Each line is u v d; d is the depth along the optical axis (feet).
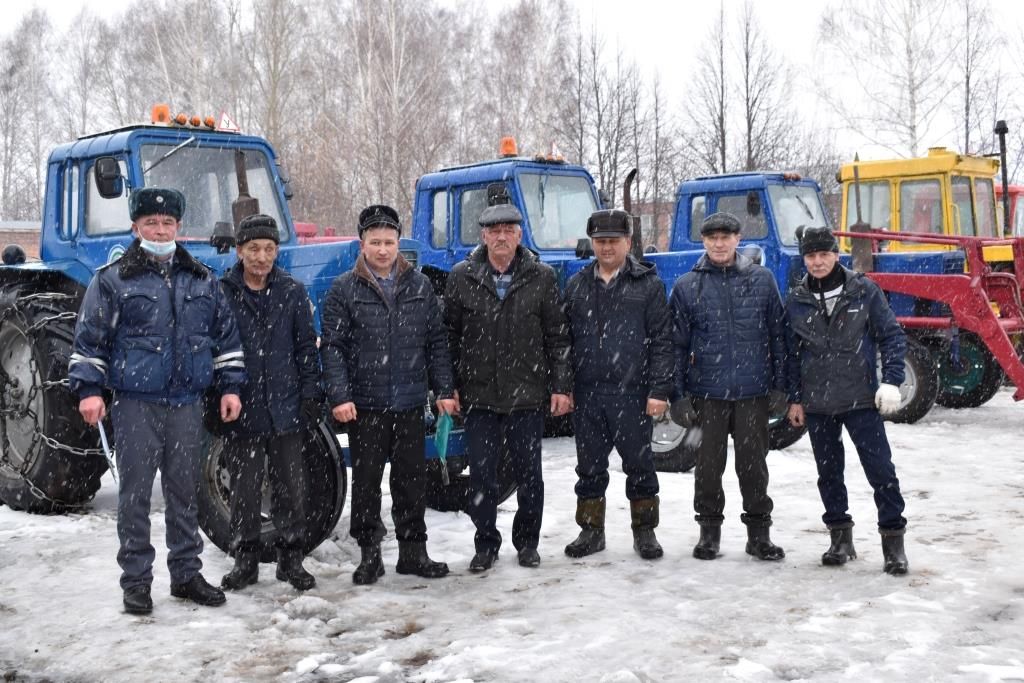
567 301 16.07
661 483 22.20
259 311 14.32
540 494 15.65
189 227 19.71
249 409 14.25
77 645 12.24
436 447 17.31
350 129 86.17
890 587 14.01
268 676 11.23
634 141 88.63
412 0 94.12
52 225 21.11
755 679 10.78
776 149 85.81
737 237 15.76
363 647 12.10
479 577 15.03
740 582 14.43
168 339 13.29
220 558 16.24
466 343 15.46
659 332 15.69
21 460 20.34
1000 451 25.38
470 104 95.61
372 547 14.84
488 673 11.09
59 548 16.96
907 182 36.76
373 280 14.76
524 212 27.35
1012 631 12.17
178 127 20.16
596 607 13.30
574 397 16.11
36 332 19.62
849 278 14.99
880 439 14.84
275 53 93.81
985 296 28.94
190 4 95.04
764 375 15.52
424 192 30.17
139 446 13.25
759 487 15.62
